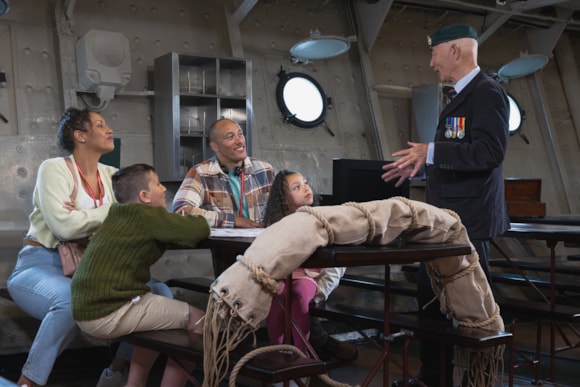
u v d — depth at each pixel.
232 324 2.17
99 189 3.27
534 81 6.77
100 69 4.22
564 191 6.55
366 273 5.11
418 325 2.75
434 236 2.40
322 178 5.31
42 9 4.43
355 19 5.75
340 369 3.91
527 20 6.63
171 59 4.39
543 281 4.21
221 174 3.71
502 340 2.55
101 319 2.46
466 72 3.25
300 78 5.36
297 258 2.05
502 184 3.26
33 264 3.12
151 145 4.66
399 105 5.90
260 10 5.37
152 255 2.55
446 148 3.06
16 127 4.23
